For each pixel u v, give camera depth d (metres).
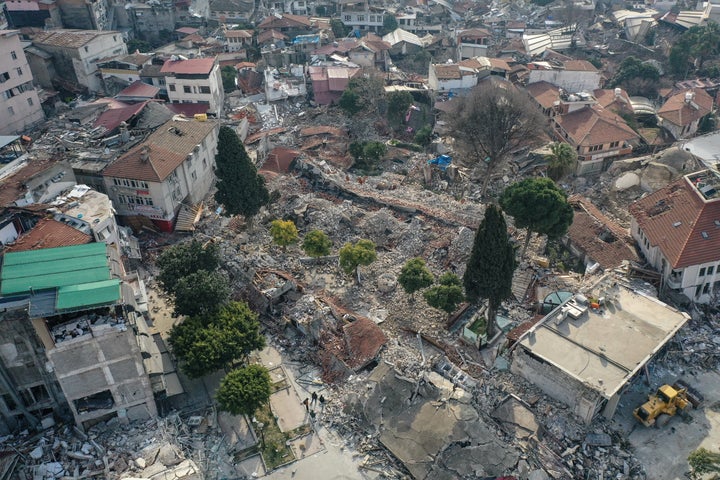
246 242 78.81
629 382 54.31
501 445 49.81
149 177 76.94
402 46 157.00
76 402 52.44
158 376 56.06
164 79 119.06
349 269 68.31
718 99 119.25
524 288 67.38
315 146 106.88
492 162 93.62
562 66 124.94
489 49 160.75
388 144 110.31
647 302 60.09
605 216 81.31
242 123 110.81
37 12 141.38
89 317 50.78
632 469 49.19
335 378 58.97
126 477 48.66
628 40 155.88
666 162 87.56
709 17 149.00
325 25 166.50
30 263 52.88
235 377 52.62
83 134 92.81
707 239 63.69
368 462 51.12
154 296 70.69
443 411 53.03
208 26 174.00
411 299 67.19
